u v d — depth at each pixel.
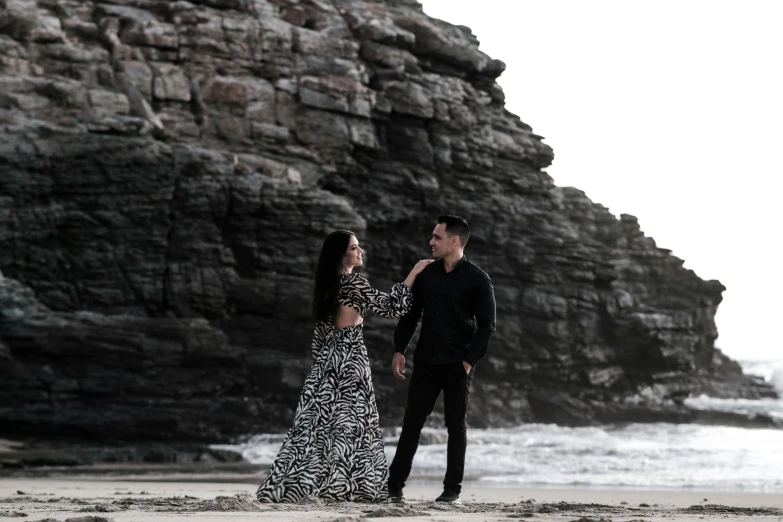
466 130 33.38
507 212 32.72
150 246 25.25
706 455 18.19
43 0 28.31
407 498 8.53
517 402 30.75
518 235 32.41
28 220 23.97
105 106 26.86
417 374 6.95
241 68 30.42
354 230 28.11
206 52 30.02
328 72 31.41
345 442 6.39
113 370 22.66
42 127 24.77
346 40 32.44
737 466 16.44
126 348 22.88
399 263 31.47
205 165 26.31
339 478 6.30
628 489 12.35
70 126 25.55
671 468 16.14
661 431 29.50
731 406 35.41
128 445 22.05
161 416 22.64
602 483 13.73
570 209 36.44
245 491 10.09
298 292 26.58
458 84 33.81
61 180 24.42
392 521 4.69
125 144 25.20
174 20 29.91
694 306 38.00
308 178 30.14
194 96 29.56
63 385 21.92
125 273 24.89
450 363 6.84
